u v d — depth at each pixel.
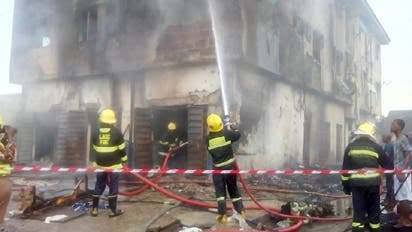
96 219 6.55
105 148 6.61
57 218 6.46
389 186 6.95
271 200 8.09
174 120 12.05
